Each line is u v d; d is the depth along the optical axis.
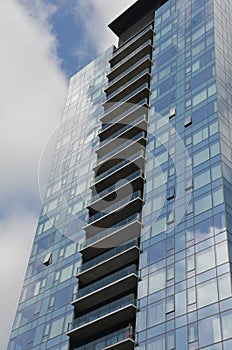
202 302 37.47
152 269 43.53
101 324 45.28
